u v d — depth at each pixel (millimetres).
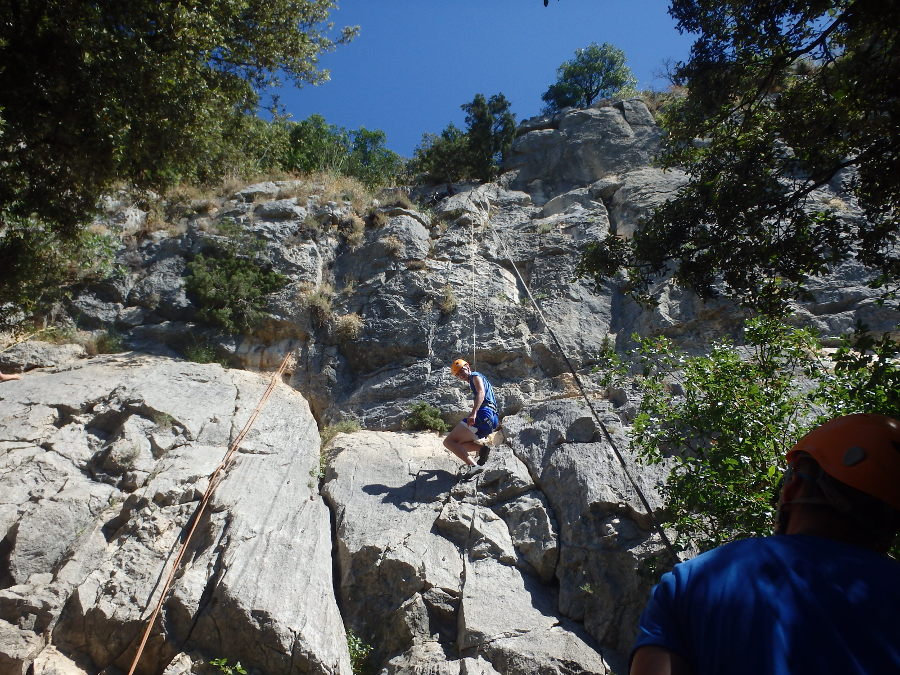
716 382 6438
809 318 10734
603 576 7738
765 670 1244
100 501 8484
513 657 7074
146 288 12797
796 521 1576
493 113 17109
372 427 11023
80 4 8047
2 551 7902
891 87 5391
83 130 8359
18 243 9531
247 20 10305
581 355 11359
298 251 13406
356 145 25406
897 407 4777
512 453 9523
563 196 14812
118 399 9898
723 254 5902
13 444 9062
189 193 14648
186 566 7715
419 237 13531
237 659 6914
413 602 7664
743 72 6352
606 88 22094
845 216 11383
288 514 8578
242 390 10844
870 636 1255
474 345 11656
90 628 7121
